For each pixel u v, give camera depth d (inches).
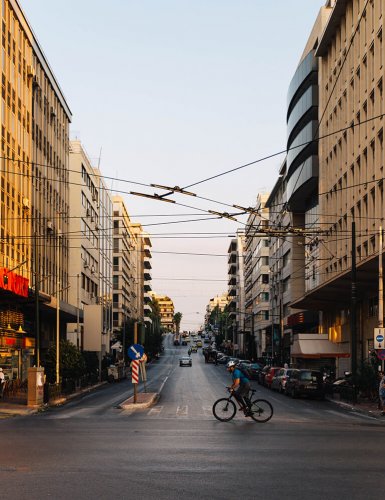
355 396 1362.0
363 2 1924.2
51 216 2529.5
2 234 1808.6
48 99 2532.0
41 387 1288.1
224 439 644.7
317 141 2689.5
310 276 2859.3
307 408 1310.3
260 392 1980.8
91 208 3467.0
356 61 2014.0
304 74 2765.7
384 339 1283.2
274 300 4252.0
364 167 1909.4
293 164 2970.0
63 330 2950.3
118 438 651.5
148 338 5118.1
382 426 856.3
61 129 2783.0
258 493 374.0
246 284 6107.3
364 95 1910.7
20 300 1856.5
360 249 1918.1
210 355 4972.9
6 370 1937.7
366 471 451.2
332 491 380.5
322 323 2783.0
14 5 1979.6
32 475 430.6
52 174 2571.4
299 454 535.5
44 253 2384.4
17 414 1088.8
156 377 2935.5
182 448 569.3
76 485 396.2
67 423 863.7
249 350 5059.1
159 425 816.3
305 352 2261.3
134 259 6240.2
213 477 424.8
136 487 390.3
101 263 3868.1
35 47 2290.8
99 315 2503.7
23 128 2092.8
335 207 2315.5
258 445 595.8
